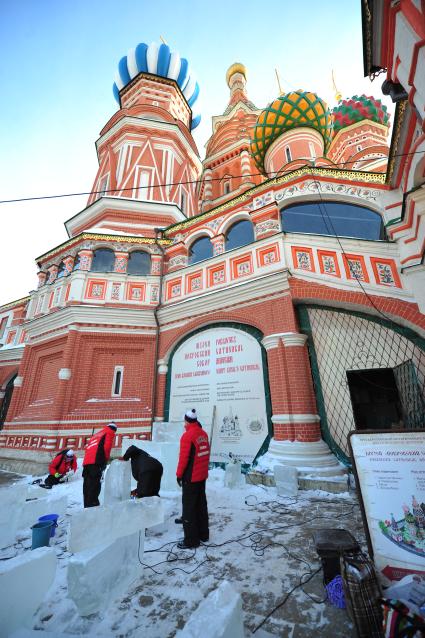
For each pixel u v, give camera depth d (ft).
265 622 7.91
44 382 33.99
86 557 8.81
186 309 31.17
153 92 64.13
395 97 14.56
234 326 28.12
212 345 28.84
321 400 23.50
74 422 28.91
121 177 50.67
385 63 13.98
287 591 9.16
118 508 10.08
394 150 22.75
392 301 23.18
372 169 48.32
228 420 25.73
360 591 7.49
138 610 8.51
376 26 12.87
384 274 24.38
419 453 9.29
